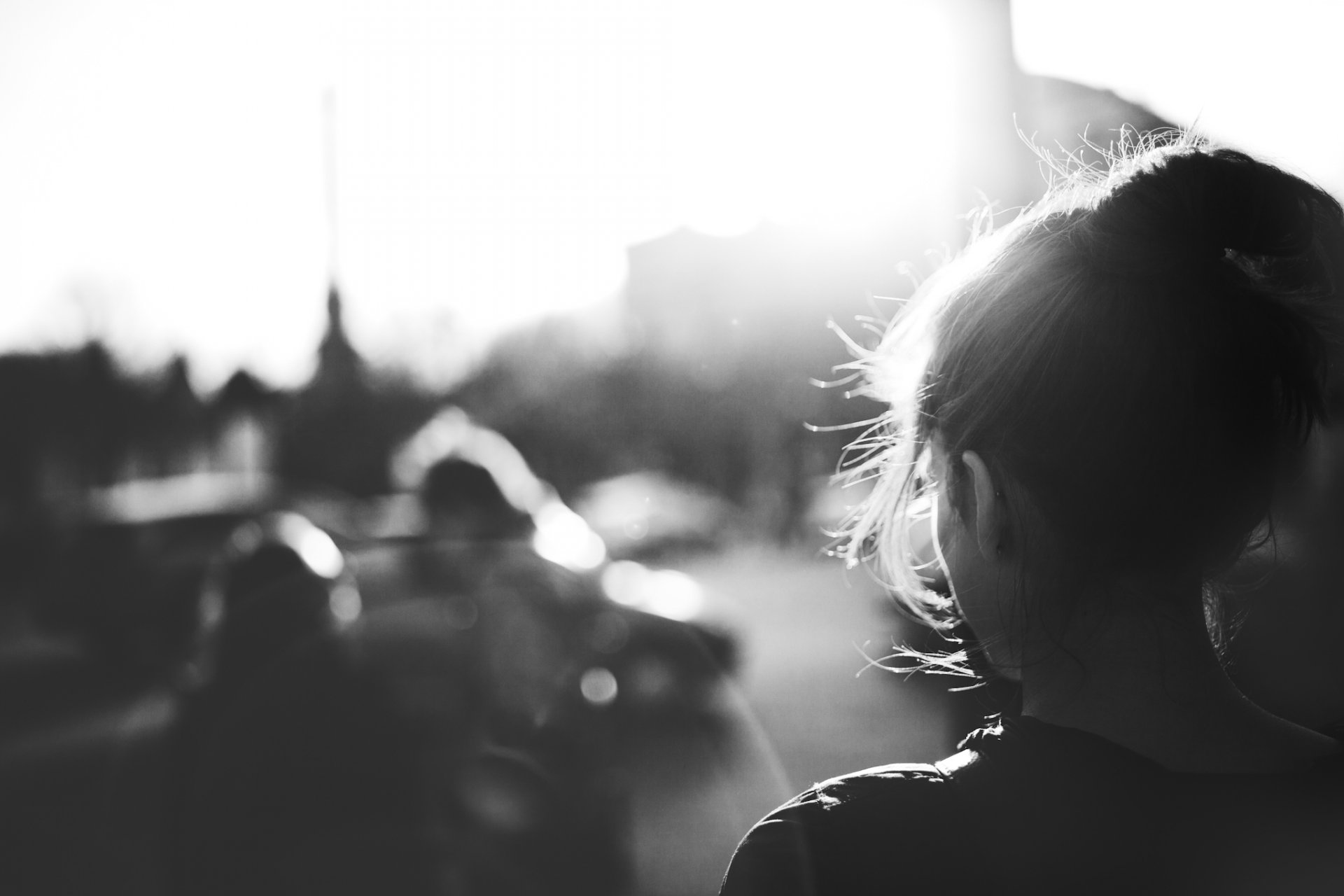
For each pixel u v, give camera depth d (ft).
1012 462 3.16
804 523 75.87
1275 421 3.05
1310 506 3.30
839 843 2.99
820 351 74.18
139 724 24.11
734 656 21.29
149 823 20.81
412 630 15.75
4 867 19.75
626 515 64.49
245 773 14.61
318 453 110.93
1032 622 3.20
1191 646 3.16
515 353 145.79
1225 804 2.95
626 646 18.25
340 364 112.57
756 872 3.06
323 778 14.67
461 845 14.89
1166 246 3.06
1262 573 3.54
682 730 18.12
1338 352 3.18
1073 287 3.10
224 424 114.62
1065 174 4.00
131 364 119.75
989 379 3.16
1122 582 3.14
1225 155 3.23
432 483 17.94
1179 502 3.02
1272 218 3.10
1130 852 2.90
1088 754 3.01
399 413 114.01
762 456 106.83
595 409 144.56
